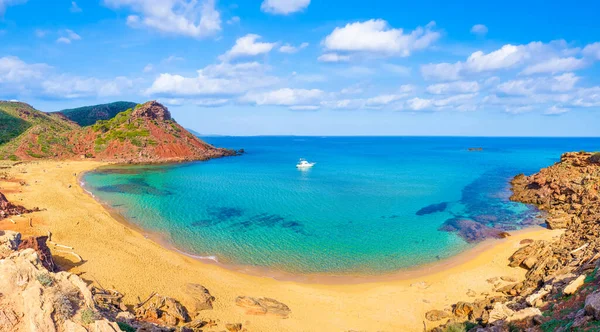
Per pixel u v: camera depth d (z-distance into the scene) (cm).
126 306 2859
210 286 3416
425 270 3912
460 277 3697
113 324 1764
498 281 3556
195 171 11575
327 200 7225
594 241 3397
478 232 5116
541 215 6038
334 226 5431
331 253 4369
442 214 6156
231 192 7956
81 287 1894
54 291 1734
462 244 4659
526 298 2700
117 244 4259
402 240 4822
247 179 9969
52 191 6950
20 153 12388
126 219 5550
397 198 7431
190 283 3375
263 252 4375
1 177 8094
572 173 6950
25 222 4700
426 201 7162
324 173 11456
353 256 4284
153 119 16512
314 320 2920
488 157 17962
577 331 1800
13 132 15112
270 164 14112
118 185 8488
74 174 9850
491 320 2428
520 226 5428
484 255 4259
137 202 6725
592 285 2270
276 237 4900
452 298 3266
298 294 3375
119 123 15562
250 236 4925
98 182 8831
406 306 3159
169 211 6138
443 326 2702
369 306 3169
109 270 3497
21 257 1928
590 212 4766
